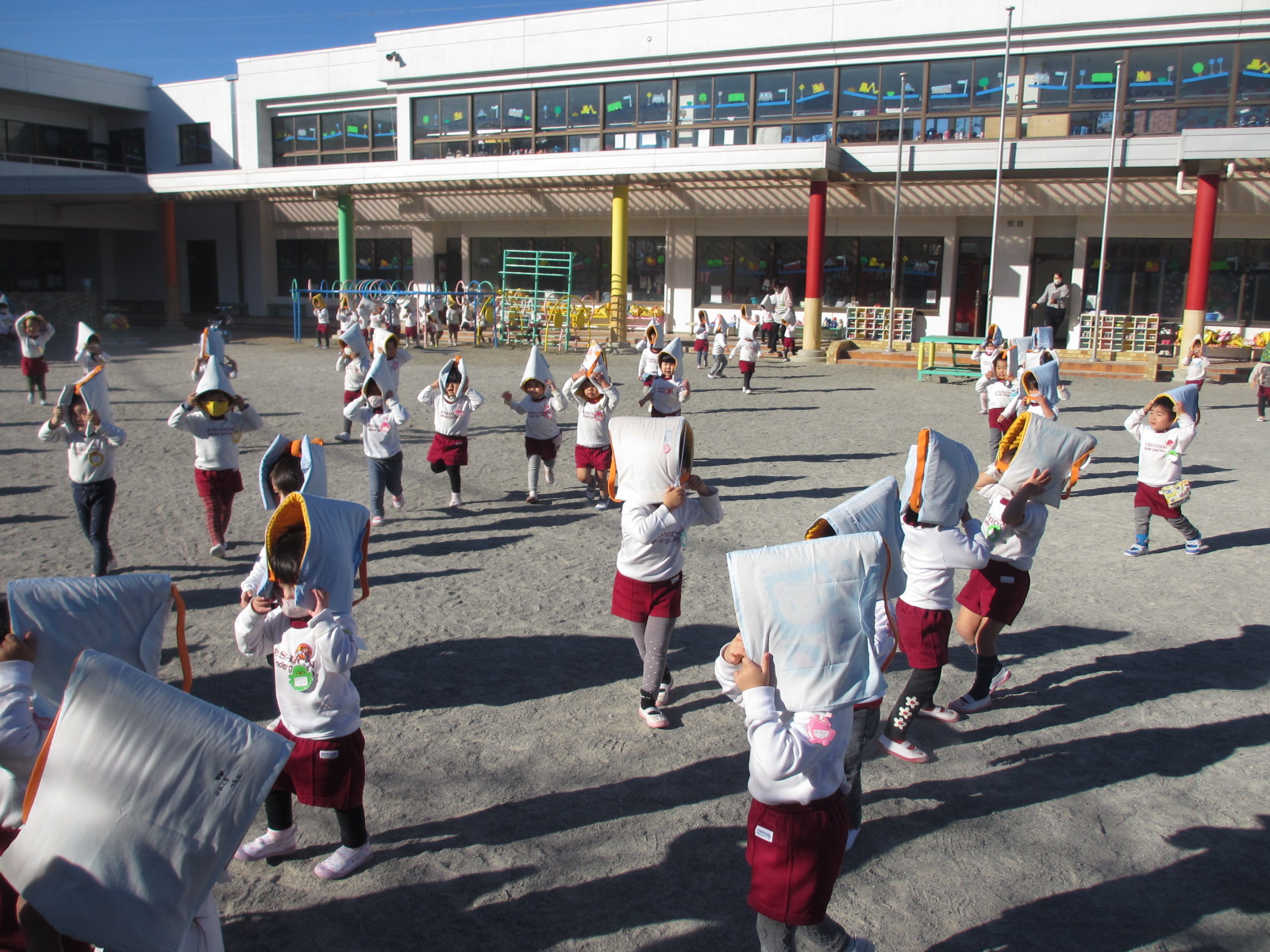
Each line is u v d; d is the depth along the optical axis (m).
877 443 13.92
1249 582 7.80
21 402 17.09
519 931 3.61
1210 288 24.70
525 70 31.33
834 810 3.13
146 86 39.19
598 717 5.37
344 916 3.70
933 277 27.58
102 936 2.46
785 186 27.94
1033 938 3.60
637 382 21.08
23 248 38.84
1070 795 4.63
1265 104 23.25
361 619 6.79
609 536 9.06
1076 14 24.42
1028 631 6.77
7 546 8.23
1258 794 4.63
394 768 4.79
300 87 36.19
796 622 3.03
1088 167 22.75
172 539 8.59
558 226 32.75
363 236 36.31
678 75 29.31
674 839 4.23
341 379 21.03
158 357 25.48
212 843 2.49
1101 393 19.73
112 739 2.52
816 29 27.23
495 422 15.87
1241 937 3.61
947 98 26.30
